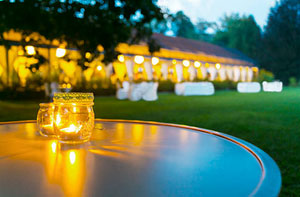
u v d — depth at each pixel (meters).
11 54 9.61
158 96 14.32
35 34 4.40
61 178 0.59
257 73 24.91
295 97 13.37
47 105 1.04
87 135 0.96
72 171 0.64
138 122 1.53
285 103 10.18
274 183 0.55
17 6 3.96
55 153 0.81
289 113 7.20
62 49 7.40
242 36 39.09
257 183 0.58
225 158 0.78
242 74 22.33
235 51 29.39
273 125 5.29
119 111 7.57
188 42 22.78
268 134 4.42
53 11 4.13
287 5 32.50
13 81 10.85
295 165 2.87
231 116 6.63
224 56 22.58
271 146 3.63
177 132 1.21
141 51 13.67
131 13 4.49
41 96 11.34
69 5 4.15
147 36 5.23
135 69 14.55
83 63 4.59
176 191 0.53
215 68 18.97
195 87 15.42
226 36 41.50
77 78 12.10
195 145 0.95
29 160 0.73
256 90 18.59
